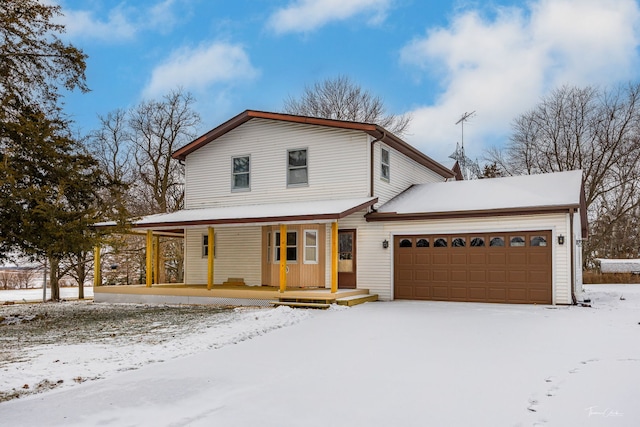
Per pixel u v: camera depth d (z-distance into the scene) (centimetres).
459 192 1719
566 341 824
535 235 1422
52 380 612
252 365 687
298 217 1400
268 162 1791
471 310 1275
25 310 1564
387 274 1598
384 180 1731
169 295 1677
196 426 451
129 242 2691
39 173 1352
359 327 1009
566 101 3262
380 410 484
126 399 533
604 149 3103
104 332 1039
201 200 1909
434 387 559
